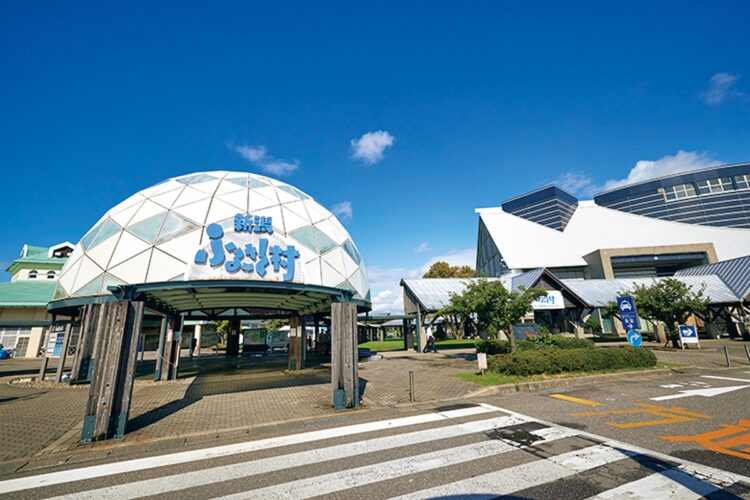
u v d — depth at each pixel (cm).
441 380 1240
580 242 5125
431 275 5169
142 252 1277
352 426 731
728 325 3006
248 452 595
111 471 530
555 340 1947
